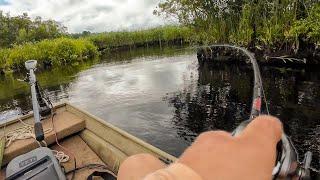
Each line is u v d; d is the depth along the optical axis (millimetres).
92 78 15930
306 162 1195
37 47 28859
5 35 59625
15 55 26922
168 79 13469
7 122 3773
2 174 2822
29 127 3531
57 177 2412
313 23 12680
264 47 14992
